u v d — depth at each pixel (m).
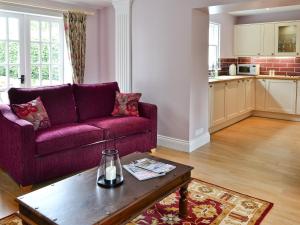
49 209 1.74
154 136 4.12
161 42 4.36
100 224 1.64
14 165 2.99
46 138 3.00
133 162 2.49
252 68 6.91
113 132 3.56
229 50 6.94
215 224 2.38
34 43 4.77
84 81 5.43
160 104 4.50
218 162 3.80
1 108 3.34
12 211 2.58
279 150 4.29
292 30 6.25
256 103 6.72
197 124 4.40
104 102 4.13
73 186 2.05
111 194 1.93
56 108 3.64
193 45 4.11
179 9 4.11
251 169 3.57
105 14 5.41
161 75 4.43
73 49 5.04
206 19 4.35
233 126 5.79
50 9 4.72
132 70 4.80
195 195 2.88
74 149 3.22
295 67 6.57
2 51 4.42
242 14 6.85
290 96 6.27
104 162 2.08
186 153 4.17
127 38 4.73
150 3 4.40
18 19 4.53
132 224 2.38
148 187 2.04
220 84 5.29
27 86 4.75
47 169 3.02
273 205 2.69
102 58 5.60
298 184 3.15
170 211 2.59
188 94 4.17
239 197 2.84
